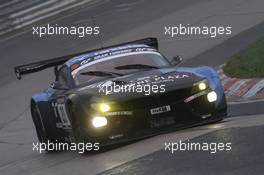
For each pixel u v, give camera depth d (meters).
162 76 28.12
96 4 107.75
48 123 33.06
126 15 91.56
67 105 28.58
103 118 26.36
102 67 30.62
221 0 86.31
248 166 21.27
